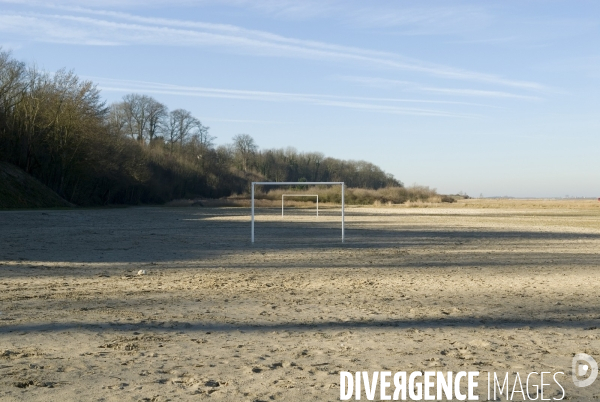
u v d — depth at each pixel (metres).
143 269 15.66
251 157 120.56
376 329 8.54
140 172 77.69
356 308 10.29
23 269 15.10
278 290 12.31
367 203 96.69
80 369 6.20
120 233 29.31
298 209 77.88
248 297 11.32
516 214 67.00
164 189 90.31
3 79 58.53
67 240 24.52
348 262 18.14
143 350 7.08
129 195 85.25
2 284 12.48
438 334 8.25
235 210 69.56
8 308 9.74
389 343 7.66
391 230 35.00
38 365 6.31
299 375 6.11
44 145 63.25
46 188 60.31
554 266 17.66
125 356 6.77
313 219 48.66
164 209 69.62
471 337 8.09
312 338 7.91
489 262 18.58
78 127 63.31
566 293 12.34
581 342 7.87
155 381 5.80
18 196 54.22
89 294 11.37
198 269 15.91
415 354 7.10
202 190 101.12
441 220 49.59
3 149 60.22
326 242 25.88
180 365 6.42
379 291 12.37
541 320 9.39
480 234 32.50
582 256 20.84
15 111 60.16
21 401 5.13
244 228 35.12
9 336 7.70
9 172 56.84
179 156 97.38
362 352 7.16
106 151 67.25
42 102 61.62
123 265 16.48
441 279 14.45
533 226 41.75
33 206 54.78
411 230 35.22
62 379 5.82
